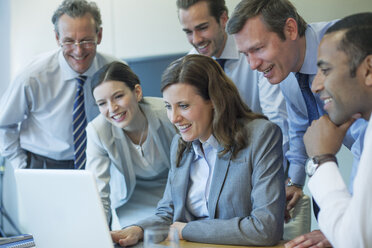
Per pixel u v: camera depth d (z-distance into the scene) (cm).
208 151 194
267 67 189
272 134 181
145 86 414
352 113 133
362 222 116
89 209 149
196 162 198
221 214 186
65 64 299
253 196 177
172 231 144
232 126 185
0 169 464
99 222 148
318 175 138
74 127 298
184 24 257
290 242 161
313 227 344
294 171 230
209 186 192
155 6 402
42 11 459
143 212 262
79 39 276
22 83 298
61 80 302
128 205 267
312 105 205
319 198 135
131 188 254
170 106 185
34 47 468
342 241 121
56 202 158
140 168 254
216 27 255
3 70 478
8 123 311
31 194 167
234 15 187
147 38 409
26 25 468
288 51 188
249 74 269
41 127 313
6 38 475
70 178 151
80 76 298
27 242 168
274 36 183
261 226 167
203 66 183
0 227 466
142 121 244
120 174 253
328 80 130
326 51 129
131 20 416
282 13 183
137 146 248
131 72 239
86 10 278
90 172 147
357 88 126
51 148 313
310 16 343
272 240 167
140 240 187
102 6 425
